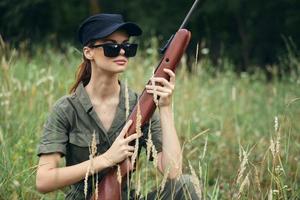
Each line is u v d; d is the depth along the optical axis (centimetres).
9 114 752
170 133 469
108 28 462
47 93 796
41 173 469
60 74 1002
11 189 580
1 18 2217
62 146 475
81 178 462
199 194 433
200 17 2722
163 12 2738
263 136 927
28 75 945
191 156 752
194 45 2698
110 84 477
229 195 575
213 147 830
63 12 2533
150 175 670
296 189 568
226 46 2723
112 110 480
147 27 2659
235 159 771
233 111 1077
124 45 466
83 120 477
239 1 2669
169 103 470
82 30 475
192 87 1120
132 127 464
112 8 2841
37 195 596
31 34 2278
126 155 455
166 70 467
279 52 2480
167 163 468
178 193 470
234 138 917
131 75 1112
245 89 1371
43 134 478
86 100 477
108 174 463
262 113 1173
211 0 2702
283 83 1309
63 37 2534
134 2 2786
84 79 488
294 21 2611
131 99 484
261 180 609
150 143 438
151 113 469
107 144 478
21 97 805
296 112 993
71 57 1221
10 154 630
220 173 699
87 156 479
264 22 2692
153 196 482
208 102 1112
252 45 2706
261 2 2670
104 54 464
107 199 459
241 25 2706
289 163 679
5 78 812
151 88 469
